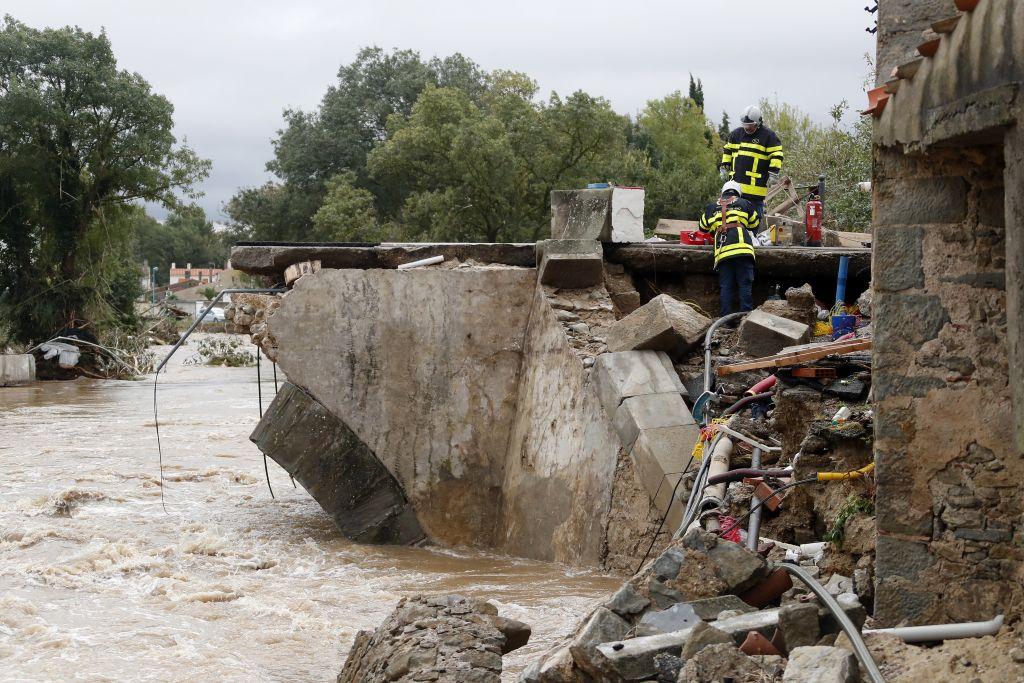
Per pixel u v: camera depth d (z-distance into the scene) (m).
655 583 5.88
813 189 14.73
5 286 41.81
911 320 5.52
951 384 5.43
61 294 41.47
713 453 8.81
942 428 5.45
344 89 64.19
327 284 12.68
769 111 42.66
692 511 8.30
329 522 13.34
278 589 10.28
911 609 5.50
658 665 5.12
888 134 5.48
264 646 8.50
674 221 16.77
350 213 51.72
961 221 5.41
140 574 10.80
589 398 11.10
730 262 12.36
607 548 10.42
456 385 12.89
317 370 12.64
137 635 8.75
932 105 5.12
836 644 5.03
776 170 14.12
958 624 5.21
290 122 63.19
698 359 11.31
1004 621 5.15
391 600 9.87
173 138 43.59
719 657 4.85
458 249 13.38
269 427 12.63
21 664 8.02
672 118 67.81
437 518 12.68
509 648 6.69
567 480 11.31
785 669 4.69
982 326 5.35
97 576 10.70
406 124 52.09
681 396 10.52
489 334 12.98
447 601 6.75
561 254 12.56
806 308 11.60
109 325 42.44
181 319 66.62
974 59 4.80
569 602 9.45
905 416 5.53
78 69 40.97
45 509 13.67
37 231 42.12
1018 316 4.59
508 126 46.25
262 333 12.79
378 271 12.81
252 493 15.09
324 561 11.51
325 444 12.61
